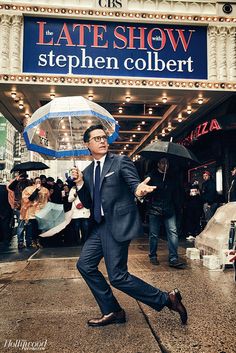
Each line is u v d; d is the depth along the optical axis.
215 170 12.18
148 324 2.78
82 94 10.68
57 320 2.90
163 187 5.39
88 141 2.74
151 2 10.06
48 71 9.62
